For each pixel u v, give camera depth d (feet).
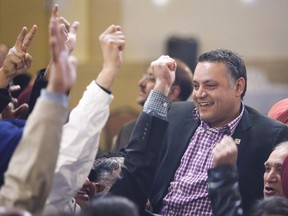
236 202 15.39
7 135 14.88
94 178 17.88
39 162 13.51
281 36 55.01
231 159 15.52
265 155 18.03
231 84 18.11
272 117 20.54
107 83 15.52
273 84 52.85
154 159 16.65
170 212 18.10
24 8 33.50
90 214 12.77
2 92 17.21
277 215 13.85
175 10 53.01
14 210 12.40
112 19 47.34
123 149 20.02
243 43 54.24
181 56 49.90
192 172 18.20
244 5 54.08
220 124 18.40
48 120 13.51
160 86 16.83
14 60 17.21
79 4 43.73
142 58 51.85
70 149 15.33
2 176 14.83
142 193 16.69
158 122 16.65
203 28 53.47
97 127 15.43
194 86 18.29
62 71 13.65
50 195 15.37
